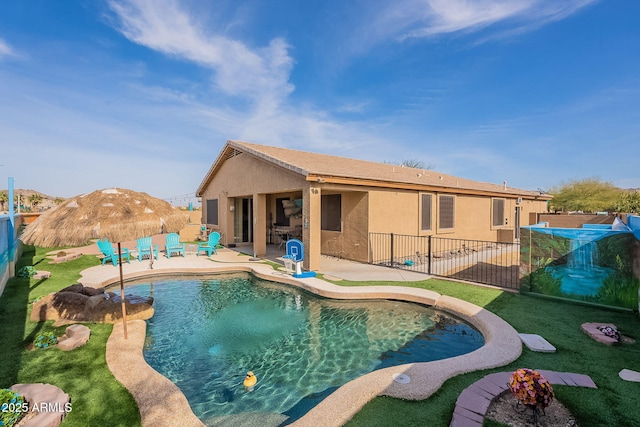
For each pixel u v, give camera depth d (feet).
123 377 13.97
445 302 22.99
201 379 15.39
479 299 23.45
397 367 13.91
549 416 10.56
